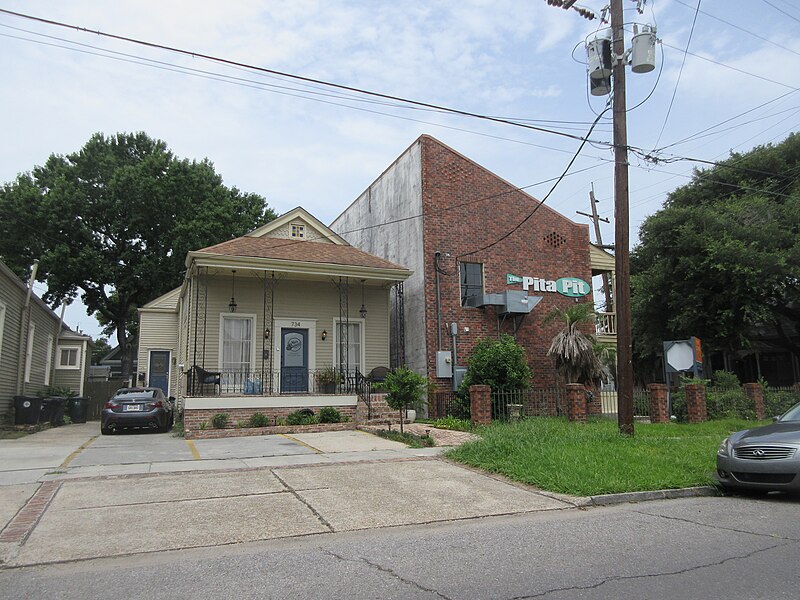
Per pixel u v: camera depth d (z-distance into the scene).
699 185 29.38
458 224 19.83
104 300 35.31
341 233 27.94
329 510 7.06
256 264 16.53
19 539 5.80
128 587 4.58
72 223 32.41
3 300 16.62
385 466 9.78
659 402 15.87
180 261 32.84
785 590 4.41
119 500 7.37
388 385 13.48
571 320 18.52
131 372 35.38
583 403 14.92
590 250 23.89
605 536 6.04
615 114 11.92
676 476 8.66
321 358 18.38
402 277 18.42
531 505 7.45
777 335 28.41
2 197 31.88
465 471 9.43
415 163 20.19
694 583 4.58
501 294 19.41
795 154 27.50
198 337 17.00
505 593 4.38
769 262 21.38
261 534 6.11
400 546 5.71
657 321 26.67
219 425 14.43
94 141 35.12
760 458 7.86
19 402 17.09
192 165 35.00
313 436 13.80
